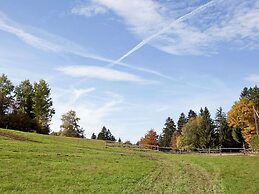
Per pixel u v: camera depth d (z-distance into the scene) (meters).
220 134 152.88
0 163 40.06
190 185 39.38
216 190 36.91
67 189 32.28
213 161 61.50
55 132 148.75
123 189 34.62
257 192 36.28
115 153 70.19
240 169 51.41
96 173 41.59
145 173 45.28
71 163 46.81
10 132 83.06
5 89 135.75
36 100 127.25
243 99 120.69
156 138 157.00
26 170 38.44
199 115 180.25
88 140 98.38
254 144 89.94
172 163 60.09
